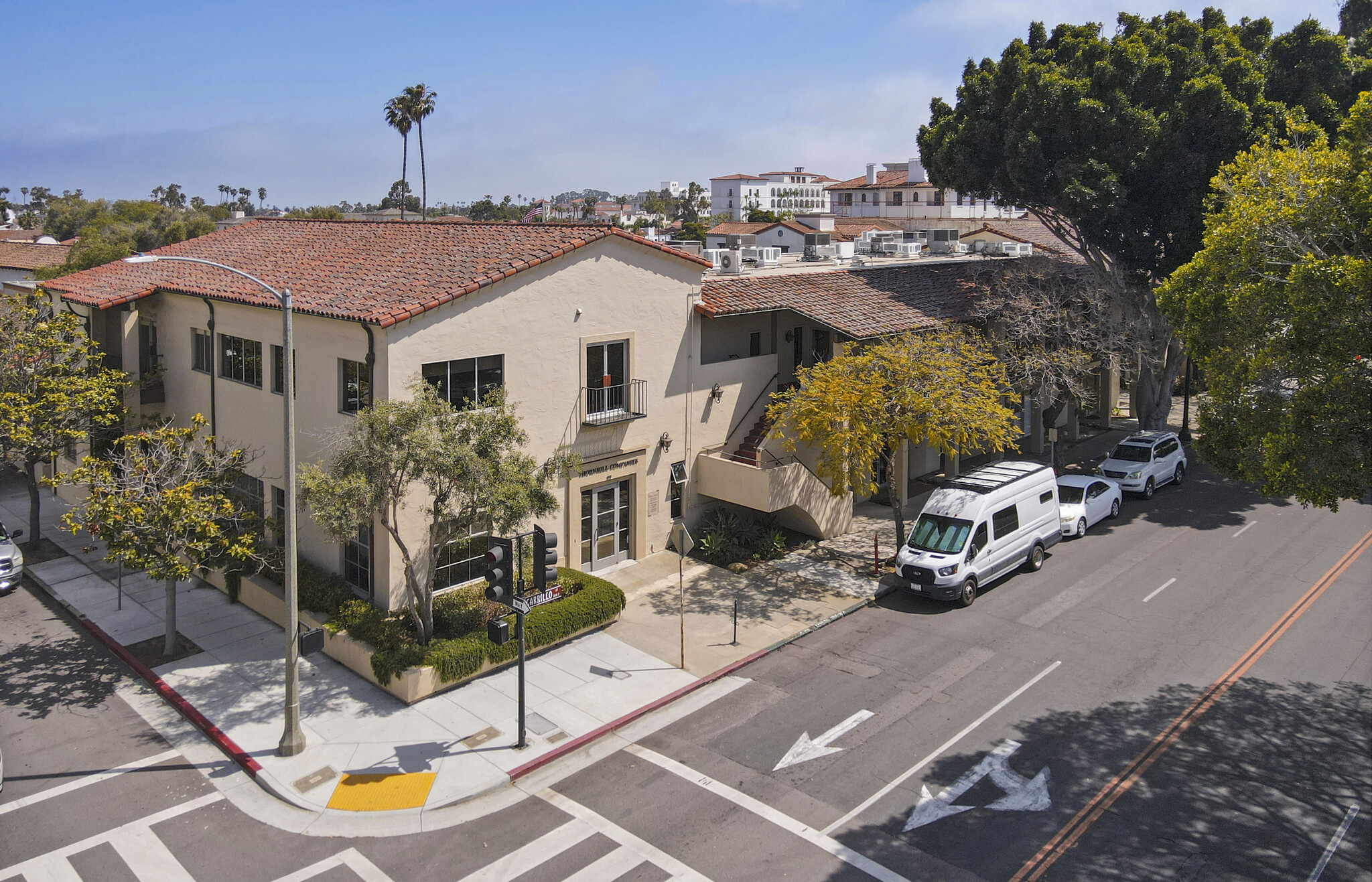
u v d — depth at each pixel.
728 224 82.19
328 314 18.66
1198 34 32.34
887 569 23.94
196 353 24.44
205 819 13.59
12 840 12.99
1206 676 17.97
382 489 15.73
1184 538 26.59
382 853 12.79
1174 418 43.16
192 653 18.81
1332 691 17.30
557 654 19.03
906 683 17.83
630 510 23.94
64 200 121.31
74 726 16.19
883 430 22.38
